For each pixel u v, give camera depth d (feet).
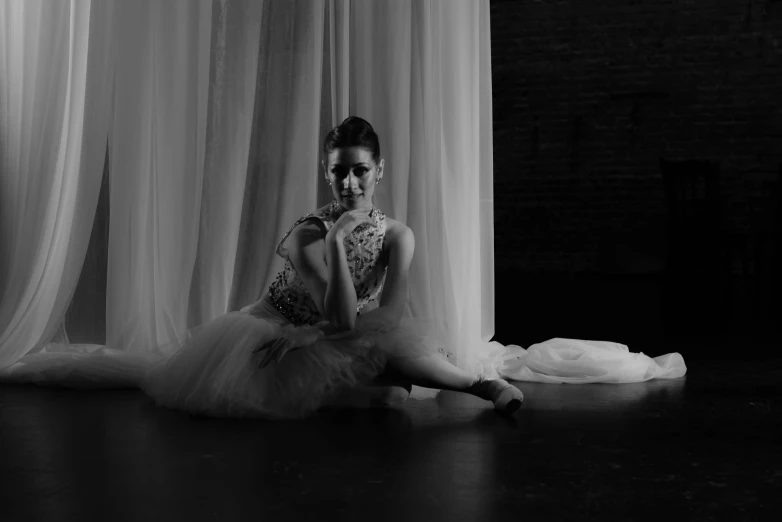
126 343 9.29
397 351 7.44
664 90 23.53
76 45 9.54
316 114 9.47
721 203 23.21
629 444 6.41
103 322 9.64
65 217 9.51
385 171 9.35
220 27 9.54
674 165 18.13
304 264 7.50
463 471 5.67
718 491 5.27
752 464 5.88
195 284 9.44
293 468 5.73
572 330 13.96
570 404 7.90
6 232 9.61
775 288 17.92
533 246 24.89
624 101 23.84
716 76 23.15
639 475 5.60
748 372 9.75
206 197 9.53
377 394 7.59
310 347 7.30
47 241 9.46
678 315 15.70
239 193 9.54
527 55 24.45
